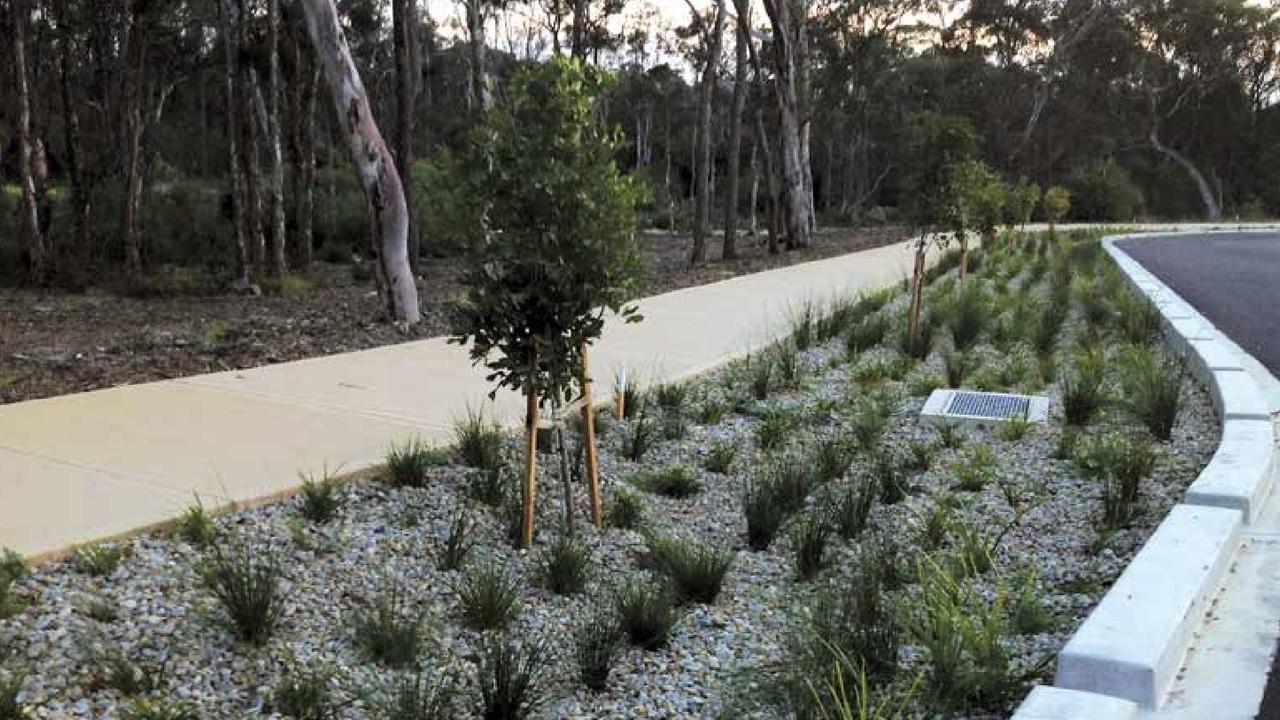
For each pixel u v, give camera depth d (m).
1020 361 9.08
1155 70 55.94
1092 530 5.14
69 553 4.30
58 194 23.91
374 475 5.59
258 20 21.48
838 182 58.41
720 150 54.84
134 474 5.39
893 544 4.95
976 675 3.50
